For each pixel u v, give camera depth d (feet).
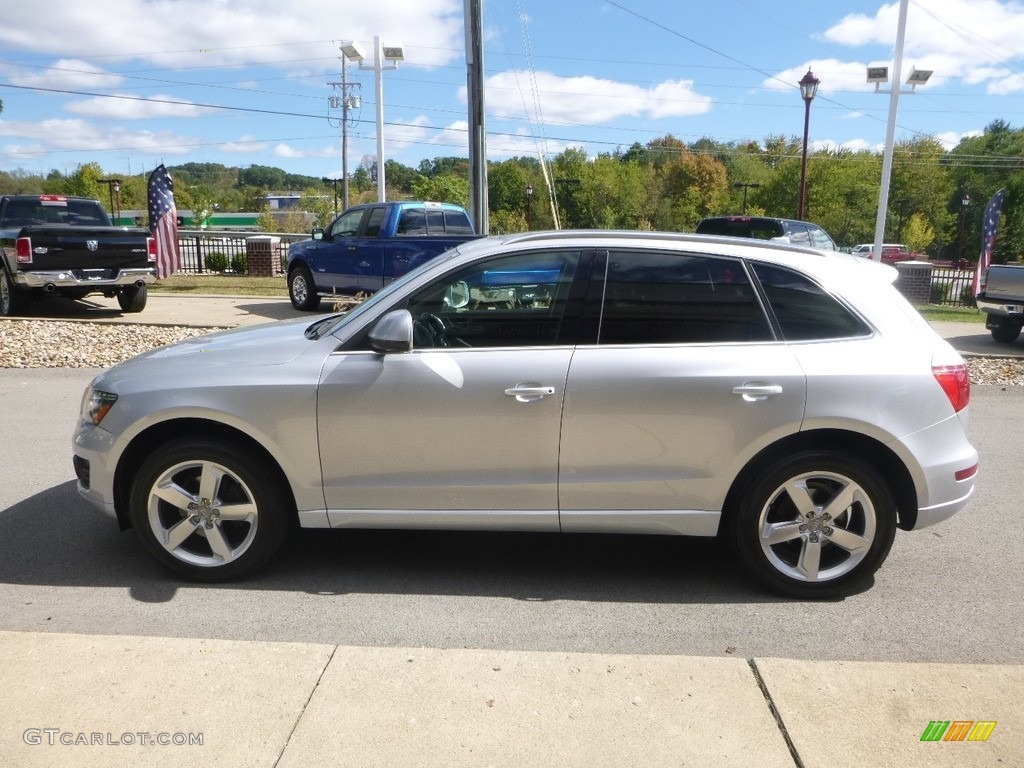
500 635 11.82
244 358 13.17
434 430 12.71
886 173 69.72
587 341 12.75
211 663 10.43
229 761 8.64
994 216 57.31
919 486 12.66
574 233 13.34
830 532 12.81
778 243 13.60
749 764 8.71
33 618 12.11
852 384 12.39
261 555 13.26
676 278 12.86
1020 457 21.72
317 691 9.86
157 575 13.69
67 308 48.47
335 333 13.23
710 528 12.87
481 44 46.70
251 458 12.98
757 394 12.34
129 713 9.40
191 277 77.10
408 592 13.25
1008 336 41.60
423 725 9.25
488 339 12.92
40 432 22.63
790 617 12.53
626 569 14.29
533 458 12.73
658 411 12.46
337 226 48.29
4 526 15.78
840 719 9.43
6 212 46.98
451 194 230.48
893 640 11.82
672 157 331.16
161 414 12.83
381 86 74.13
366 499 13.02
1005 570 14.38
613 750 8.89
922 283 67.21
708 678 10.27
